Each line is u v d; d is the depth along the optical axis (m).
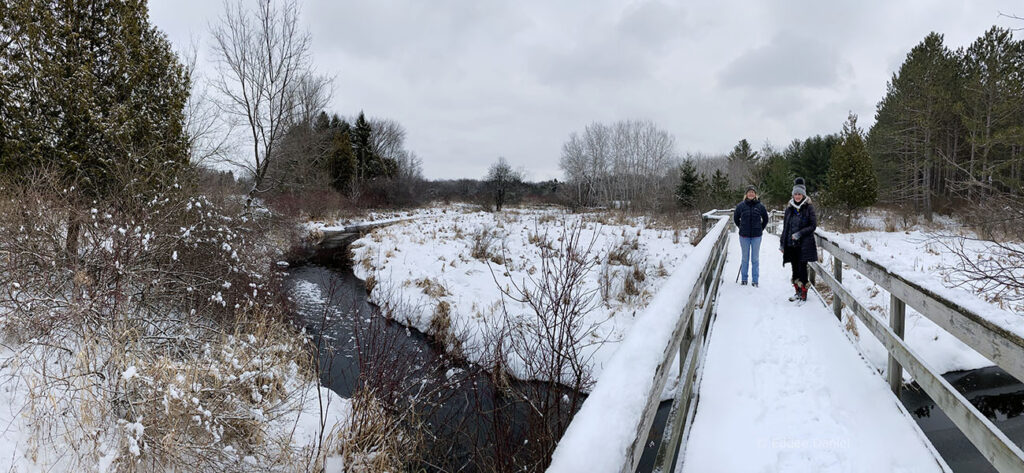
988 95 20.31
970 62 24.22
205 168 13.88
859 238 15.32
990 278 5.23
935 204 25.14
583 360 5.73
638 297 8.77
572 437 1.14
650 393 1.40
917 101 23.77
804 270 5.52
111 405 3.72
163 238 5.52
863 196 20.97
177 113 8.93
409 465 4.39
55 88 6.86
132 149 7.10
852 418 2.76
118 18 7.70
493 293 9.53
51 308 4.22
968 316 2.06
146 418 3.45
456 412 5.14
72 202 5.56
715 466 2.38
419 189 46.06
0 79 6.51
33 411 3.43
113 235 4.73
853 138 21.39
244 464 3.86
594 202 46.91
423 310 8.45
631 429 1.18
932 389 2.37
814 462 2.37
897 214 26.23
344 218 28.89
